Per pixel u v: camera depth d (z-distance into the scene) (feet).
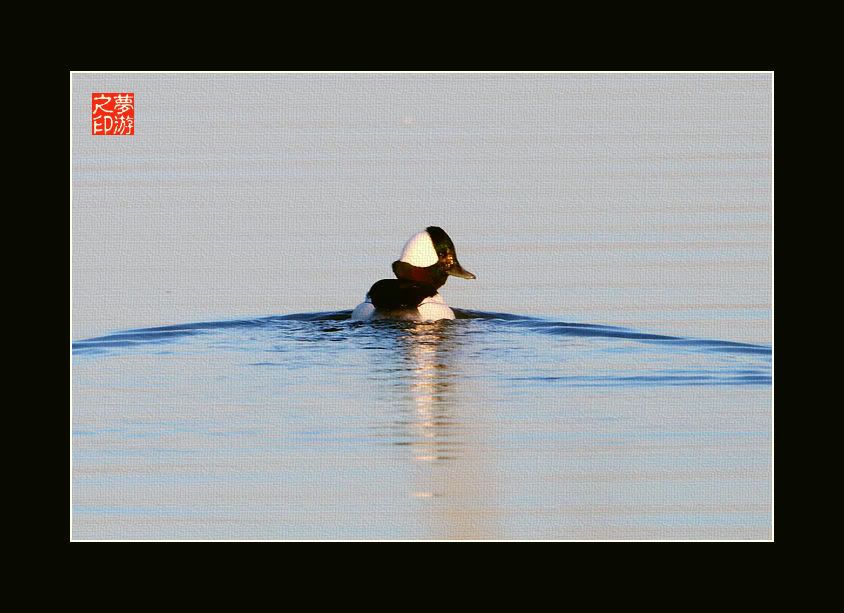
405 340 60.29
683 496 41.68
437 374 54.95
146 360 57.31
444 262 65.87
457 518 39.55
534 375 54.39
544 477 42.73
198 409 50.16
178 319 64.49
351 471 42.98
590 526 39.09
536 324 63.57
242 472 43.16
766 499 41.32
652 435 47.16
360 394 51.62
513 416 48.98
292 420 48.62
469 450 45.19
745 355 57.88
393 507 40.11
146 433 47.26
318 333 61.72
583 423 48.21
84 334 62.18
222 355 57.88
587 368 55.57
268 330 62.64
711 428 47.98
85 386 53.42
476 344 59.62
